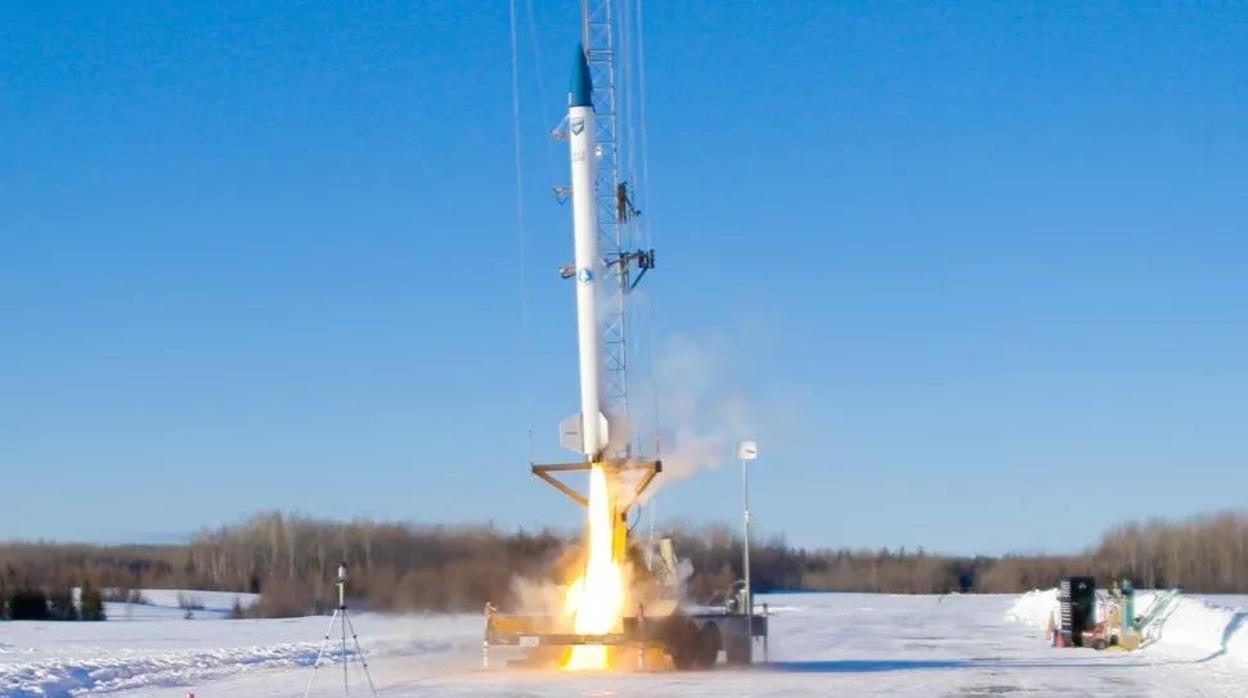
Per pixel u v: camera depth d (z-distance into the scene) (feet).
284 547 274.57
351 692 87.71
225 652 119.03
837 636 167.22
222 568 282.36
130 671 101.35
